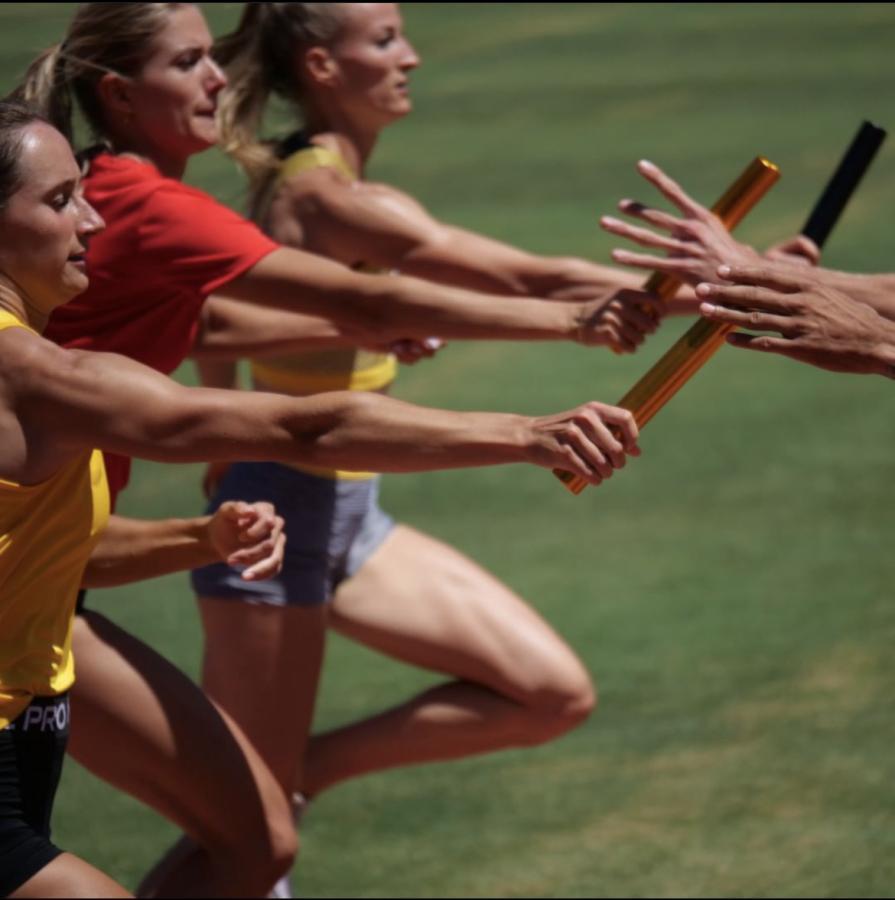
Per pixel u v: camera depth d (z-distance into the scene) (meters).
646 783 9.45
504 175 27.89
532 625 8.45
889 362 5.83
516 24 48.97
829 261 20.92
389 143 31.50
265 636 8.12
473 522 13.91
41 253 5.51
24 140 5.45
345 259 8.80
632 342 7.49
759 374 17.81
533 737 8.46
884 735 9.84
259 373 8.93
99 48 7.31
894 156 27.83
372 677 11.27
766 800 9.14
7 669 5.64
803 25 46.16
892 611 11.67
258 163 8.77
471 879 8.48
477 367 18.08
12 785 5.68
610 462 5.43
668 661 11.04
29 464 5.43
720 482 14.56
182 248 7.09
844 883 8.21
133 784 7.01
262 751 8.19
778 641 11.25
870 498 13.99
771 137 29.84
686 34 45.41
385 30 8.77
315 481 8.27
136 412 5.36
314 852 8.87
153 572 6.59
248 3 8.77
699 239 7.29
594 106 34.50
